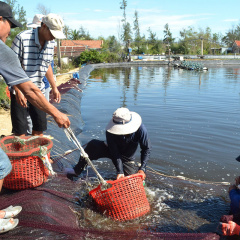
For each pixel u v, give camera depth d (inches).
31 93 114.9
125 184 138.9
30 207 130.5
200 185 183.0
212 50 2856.8
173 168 209.2
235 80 819.4
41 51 161.8
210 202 162.6
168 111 397.7
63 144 239.1
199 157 229.1
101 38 2588.6
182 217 147.1
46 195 144.3
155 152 236.8
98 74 1029.2
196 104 449.7
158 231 135.6
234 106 432.8
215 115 372.2
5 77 109.3
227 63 1721.2
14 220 117.5
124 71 1177.4
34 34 159.6
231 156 232.5
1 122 305.0
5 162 108.7
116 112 157.8
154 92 583.8
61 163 192.9
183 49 2672.2
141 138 161.3
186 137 276.7
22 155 140.8
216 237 126.3
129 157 172.7
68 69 1072.8
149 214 148.0
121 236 126.7
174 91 597.6
